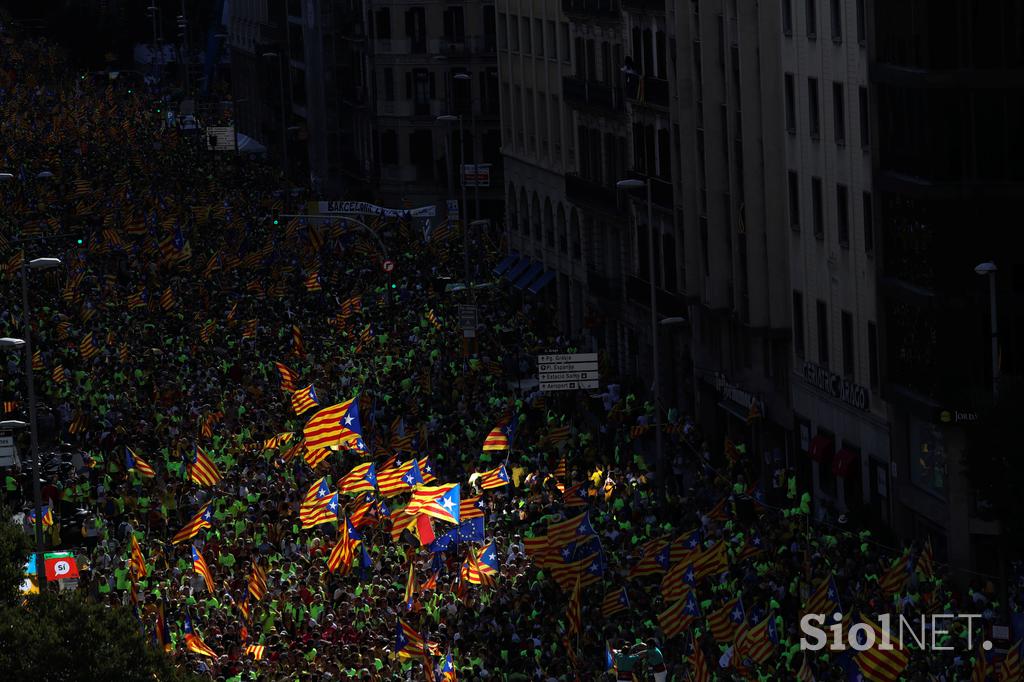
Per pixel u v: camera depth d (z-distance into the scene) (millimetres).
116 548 192000
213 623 163625
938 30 185750
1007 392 163125
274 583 176375
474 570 171125
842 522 198000
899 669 138625
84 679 129000
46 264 195125
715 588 163750
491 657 153125
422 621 163000
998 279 186375
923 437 193625
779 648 149750
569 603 154250
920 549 189000
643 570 169000
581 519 167500
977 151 185625
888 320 198375
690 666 147375
